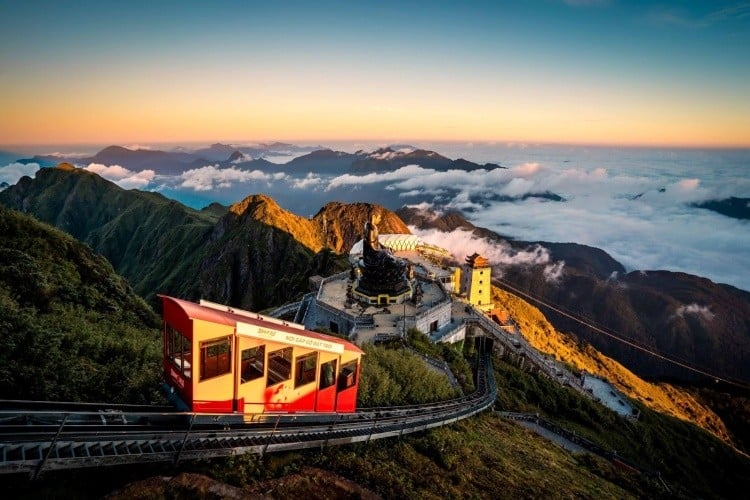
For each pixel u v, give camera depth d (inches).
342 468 815.7
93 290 1574.8
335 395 944.9
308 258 7386.8
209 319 695.7
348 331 2432.3
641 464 2033.7
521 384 2383.1
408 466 932.0
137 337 1307.8
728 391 6363.2
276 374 817.5
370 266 2775.6
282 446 779.4
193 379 685.9
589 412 2429.9
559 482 1161.4
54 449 556.1
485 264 4311.0
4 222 1595.7
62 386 776.9
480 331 2977.4
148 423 709.3
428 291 3125.0
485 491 944.3
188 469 647.8
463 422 1425.9
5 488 510.6
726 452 2891.2
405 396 1369.3
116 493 545.0
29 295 1285.7
